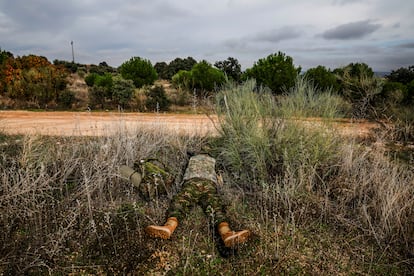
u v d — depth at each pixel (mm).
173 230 2957
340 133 4438
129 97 11930
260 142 4145
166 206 3658
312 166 3904
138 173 3914
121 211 3500
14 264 2477
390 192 3270
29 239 2797
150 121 8266
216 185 3898
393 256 2713
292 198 3449
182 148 5402
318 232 3088
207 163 4270
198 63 14844
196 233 3057
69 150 4762
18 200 3184
